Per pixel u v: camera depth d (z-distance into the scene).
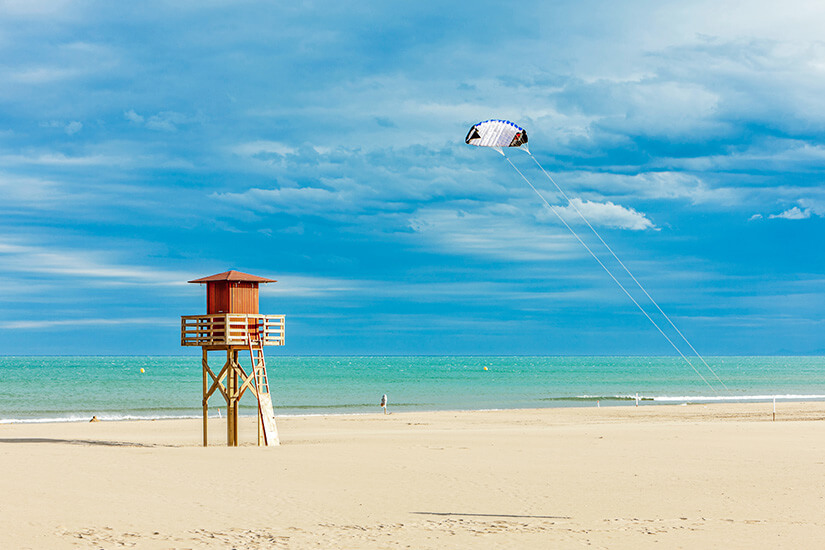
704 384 136.62
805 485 23.28
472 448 32.22
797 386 132.12
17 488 21.22
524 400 89.75
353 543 15.48
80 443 35.12
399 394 103.38
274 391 111.00
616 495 21.56
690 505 20.08
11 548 14.75
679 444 33.81
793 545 15.24
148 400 90.00
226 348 34.38
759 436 37.31
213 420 56.97
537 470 26.06
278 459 28.44
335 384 133.38
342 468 26.33
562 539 15.86
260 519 17.98
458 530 16.81
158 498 20.47
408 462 27.83
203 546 15.16
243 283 34.44
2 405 80.19
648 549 14.95
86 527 16.75
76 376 161.75
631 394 104.75
